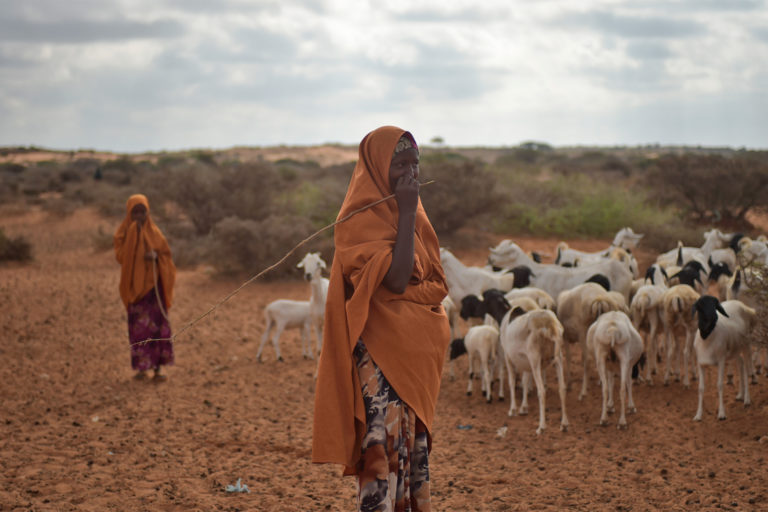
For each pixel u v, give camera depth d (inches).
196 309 657.0
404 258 133.1
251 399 396.5
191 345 533.0
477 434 338.0
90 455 294.7
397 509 133.3
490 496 252.2
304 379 441.1
